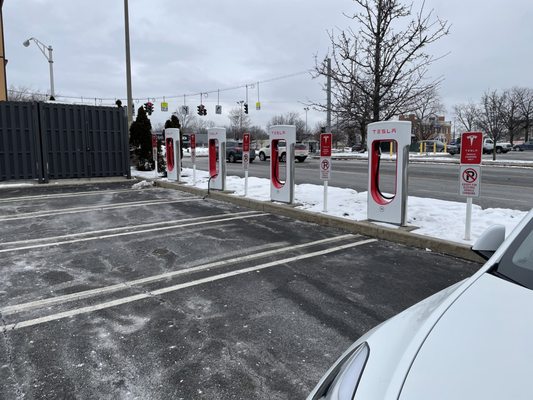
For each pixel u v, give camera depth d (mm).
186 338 3775
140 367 3314
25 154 14812
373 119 9406
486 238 2832
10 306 4496
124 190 13797
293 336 3793
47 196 12367
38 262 6004
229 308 4406
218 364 3354
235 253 6410
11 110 14508
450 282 5090
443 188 13812
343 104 9836
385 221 7551
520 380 1577
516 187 13992
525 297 2111
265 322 4074
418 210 8477
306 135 72188
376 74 9172
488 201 10883
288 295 4734
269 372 3238
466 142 6215
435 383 1633
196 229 8047
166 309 4398
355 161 31594
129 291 4902
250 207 10398
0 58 20375
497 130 30594
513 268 2396
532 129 78062
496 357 1713
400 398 1602
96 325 4043
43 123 14891
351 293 4777
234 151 30922
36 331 3924
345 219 7980
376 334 2211
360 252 6395
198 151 54562
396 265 5754
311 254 6316
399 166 7246
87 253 6445
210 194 11992
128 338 3783
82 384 3096
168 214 9594
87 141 15914
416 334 2000
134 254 6387
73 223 8617
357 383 1808
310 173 19859
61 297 4730
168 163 15398
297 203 9797
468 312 2053
